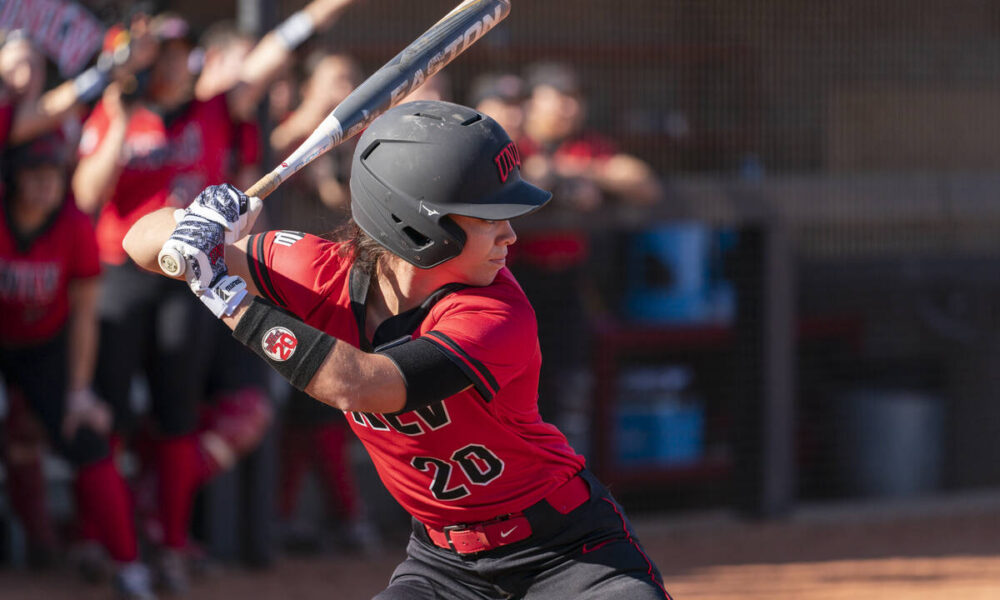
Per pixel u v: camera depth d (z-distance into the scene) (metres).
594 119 21.89
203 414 16.58
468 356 7.27
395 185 7.42
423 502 8.50
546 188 18.58
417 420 7.89
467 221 7.49
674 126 21.77
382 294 7.98
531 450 8.26
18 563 16.94
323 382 6.96
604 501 8.73
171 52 15.09
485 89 19.59
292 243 8.38
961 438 23.64
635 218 19.23
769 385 20.34
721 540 19.39
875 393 23.42
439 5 19.75
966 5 23.14
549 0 21.94
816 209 20.56
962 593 16.52
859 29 22.25
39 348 14.90
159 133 15.18
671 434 21.02
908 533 19.94
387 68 7.91
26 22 18.80
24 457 16.16
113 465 15.18
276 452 17.41
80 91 14.53
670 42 21.70
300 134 17.22
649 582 8.37
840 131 22.31
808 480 23.06
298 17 16.09
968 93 23.34
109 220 15.45
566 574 8.45
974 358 23.75
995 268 23.81
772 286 20.22
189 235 7.06
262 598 15.94
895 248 23.55
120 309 15.40
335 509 18.41
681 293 21.00
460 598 8.80
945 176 21.70
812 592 16.53
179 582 15.88
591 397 20.19
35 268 14.44
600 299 21.14
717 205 19.69
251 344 7.05
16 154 14.14
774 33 21.69
